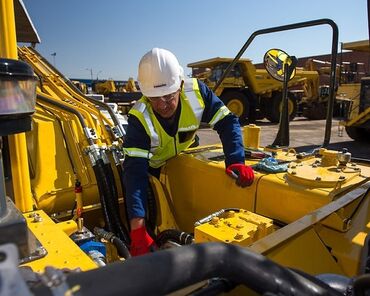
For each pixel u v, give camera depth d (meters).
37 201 1.80
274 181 1.58
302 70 14.73
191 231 2.05
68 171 1.93
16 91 0.62
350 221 1.28
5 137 1.12
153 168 2.08
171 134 1.84
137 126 1.70
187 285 0.50
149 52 1.64
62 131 1.96
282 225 1.57
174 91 1.64
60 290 0.40
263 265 0.56
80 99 2.54
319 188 1.48
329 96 1.98
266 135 9.84
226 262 0.53
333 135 10.45
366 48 8.92
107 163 1.95
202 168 1.89
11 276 0.34
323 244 1.18
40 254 0.85
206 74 12.95
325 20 1.88
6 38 1.09
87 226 2.10
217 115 1.92
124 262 0.46
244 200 1.71
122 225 1.90
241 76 12.05
